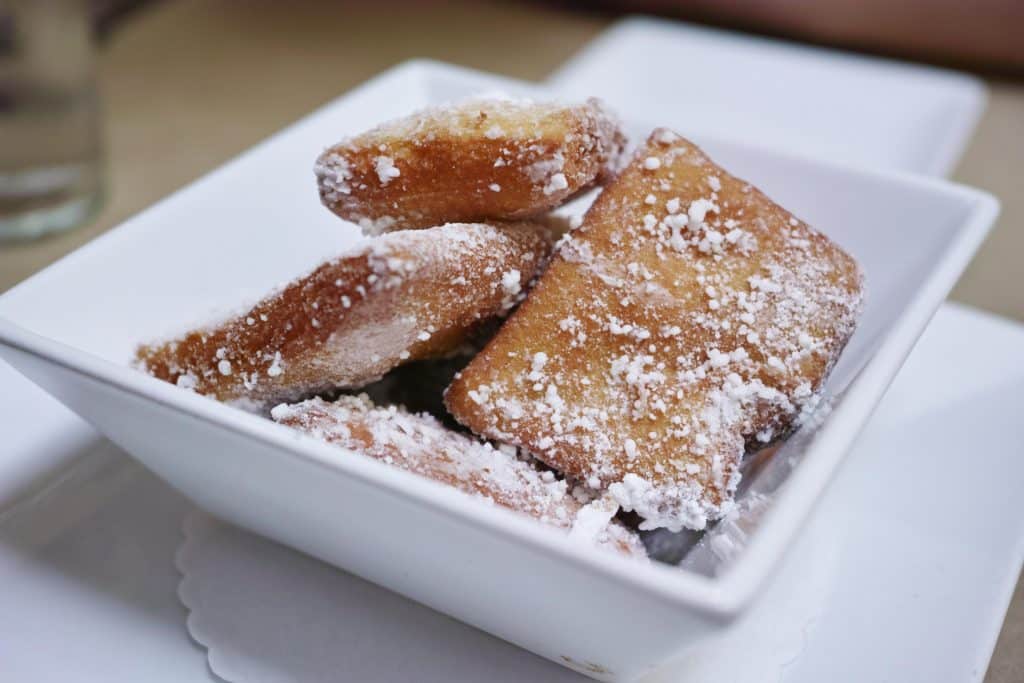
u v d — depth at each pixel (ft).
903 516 0.86
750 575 0.60
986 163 1.54
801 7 1.88
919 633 0.77
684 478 0.75
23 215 1.31
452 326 0.77
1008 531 0.84
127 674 0.74
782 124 1.52
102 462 0.88
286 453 0.66
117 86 1.71
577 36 1.94
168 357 0.80
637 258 0.80
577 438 0.76
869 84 1.56
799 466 0.67
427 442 0.74
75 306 0.84
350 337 0.72
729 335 0.78
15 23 1.24
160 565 0.82
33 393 0.93
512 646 0.77
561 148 0.77
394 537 0.70
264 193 0.98
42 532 0.83
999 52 1.81
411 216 0.82
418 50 1.87
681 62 1.62
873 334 0.88
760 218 0.82
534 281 0.83
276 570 0.81
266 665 0.75
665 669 0.75
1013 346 1.01
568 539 0.61
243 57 1.83
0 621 0.76
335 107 1.05
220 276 0.93
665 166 0.83
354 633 0.77
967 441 0.92
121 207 1.39
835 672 0.75
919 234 0.92
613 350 0.78
